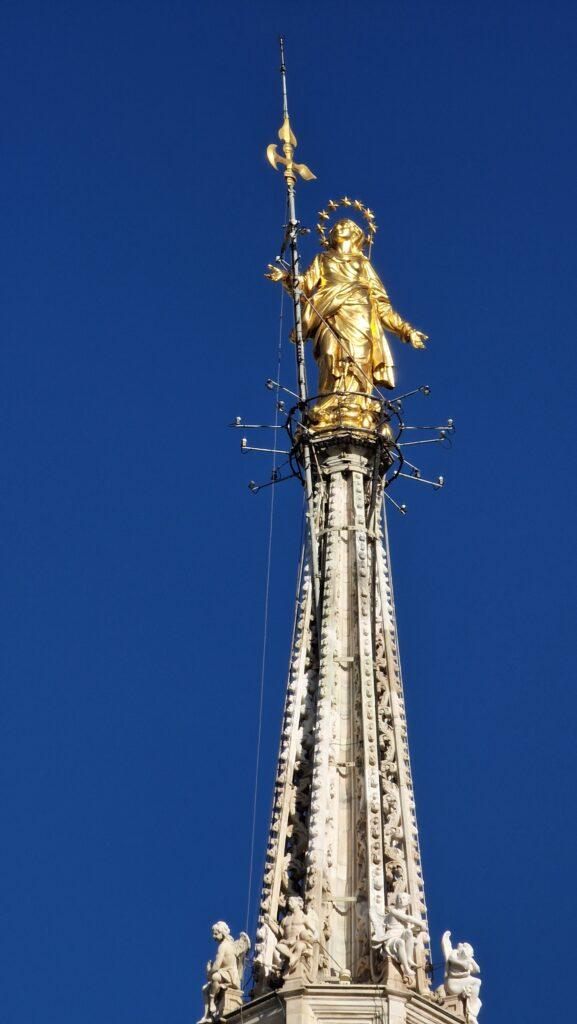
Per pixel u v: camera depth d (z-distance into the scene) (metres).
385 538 73.62
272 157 79.75
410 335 76.81
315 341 76.69
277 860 65.88
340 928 64.25
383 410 74.62
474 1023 63.31
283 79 81.75
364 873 65.06
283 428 74.94
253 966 63.56
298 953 62.38
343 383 75.38
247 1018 61.91
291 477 74.62
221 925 64.31
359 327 76.12
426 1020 61.97
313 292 77.38
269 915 64.69
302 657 70.38
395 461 75.06
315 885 64.44
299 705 69.44
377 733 68.50
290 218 77.88
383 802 67.00
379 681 70.06
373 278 77.94
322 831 65.81
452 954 64.25
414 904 65.19
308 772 68.00
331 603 71.06
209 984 63.25
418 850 66.38
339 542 72.56
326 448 74.50
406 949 62.38
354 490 73.56
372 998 61.28
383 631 71.31
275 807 67.06
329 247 79.00
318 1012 61.12
